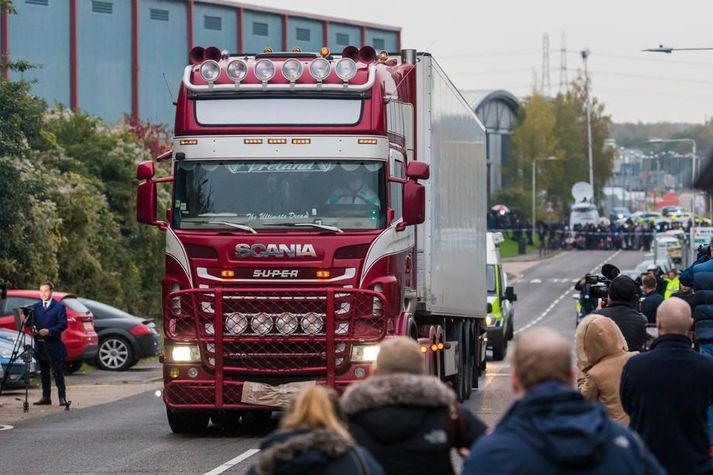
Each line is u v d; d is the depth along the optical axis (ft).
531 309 504.84
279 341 123.34
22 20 426.92
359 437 49.55
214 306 123.95
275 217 124.77
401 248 128.77
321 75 125.90
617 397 71.87
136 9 458.09
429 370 139.74
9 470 105.60
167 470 104.83
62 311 168.04
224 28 492.13
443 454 50.06
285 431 46.01
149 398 181.68
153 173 127.95
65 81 437.58
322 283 123.85
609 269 118.73
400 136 134.92
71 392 192.44
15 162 229.86
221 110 126.72
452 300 156.87
